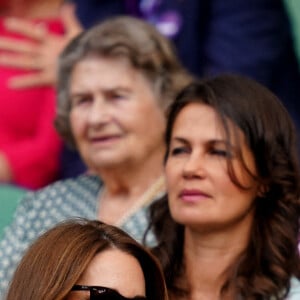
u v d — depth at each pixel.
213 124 10.12
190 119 10.26
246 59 16.58
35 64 16.67
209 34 16.84
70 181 13.62
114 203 13.20
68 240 8.23
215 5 16.77
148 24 13.56
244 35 16.62
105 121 13.00
